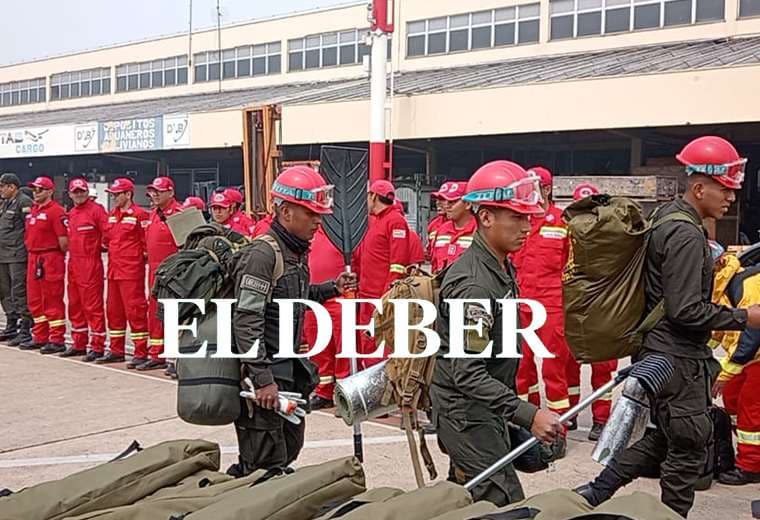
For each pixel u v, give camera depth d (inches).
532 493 187.8
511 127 771.4
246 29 1416.1
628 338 138.3
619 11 965.8
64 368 322.7
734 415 201.9
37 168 1496.1
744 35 879.7
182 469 113.5
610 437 134.3
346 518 90.5
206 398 132.8
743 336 177.9
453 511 92.3
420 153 1042.7
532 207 118.3
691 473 139.3
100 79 1679.4
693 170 137.6
